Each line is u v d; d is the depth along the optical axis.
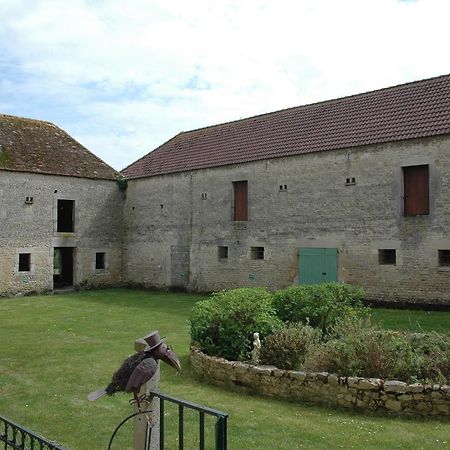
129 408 6.89
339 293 9.80
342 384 6.70
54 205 22.62
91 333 12.23
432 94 16.77
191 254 21.84
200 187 21.55
